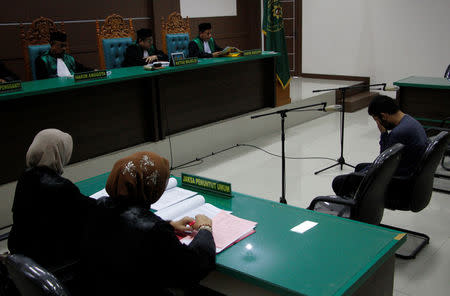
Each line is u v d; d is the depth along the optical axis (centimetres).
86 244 139
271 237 169
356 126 614
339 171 439
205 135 499
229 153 512
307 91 718
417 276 255
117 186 138
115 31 536
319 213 190
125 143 435
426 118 487
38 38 477
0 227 338
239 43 880
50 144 190
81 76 379
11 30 554
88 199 187
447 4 682
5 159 345
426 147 267
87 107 396
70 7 603
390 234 169
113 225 134
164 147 457
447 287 244
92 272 137
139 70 446
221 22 830
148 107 447
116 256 130
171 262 132
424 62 727
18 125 350
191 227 172
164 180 143
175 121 476
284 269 146
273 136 579
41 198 180
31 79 470
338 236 168
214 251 151
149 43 535
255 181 421
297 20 861
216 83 518
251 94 572
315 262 150
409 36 732
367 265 147
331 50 831
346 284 137
